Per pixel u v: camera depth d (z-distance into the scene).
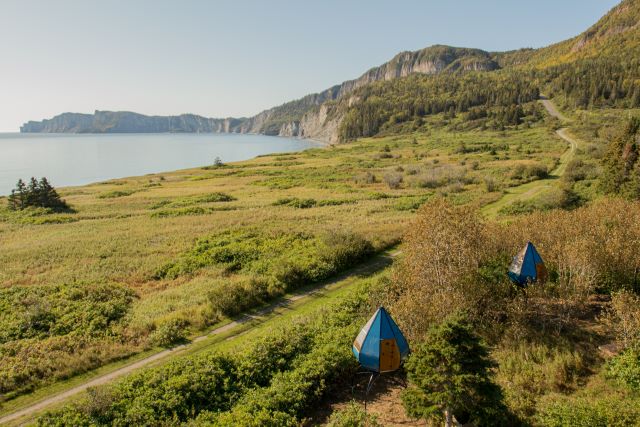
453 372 10.72
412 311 16.81
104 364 18.45
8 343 19.77
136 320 22.59
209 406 14.38
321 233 38.00
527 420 12.09
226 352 17.83
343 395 15.15
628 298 16.38
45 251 35.94
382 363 13.72
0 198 68.62
